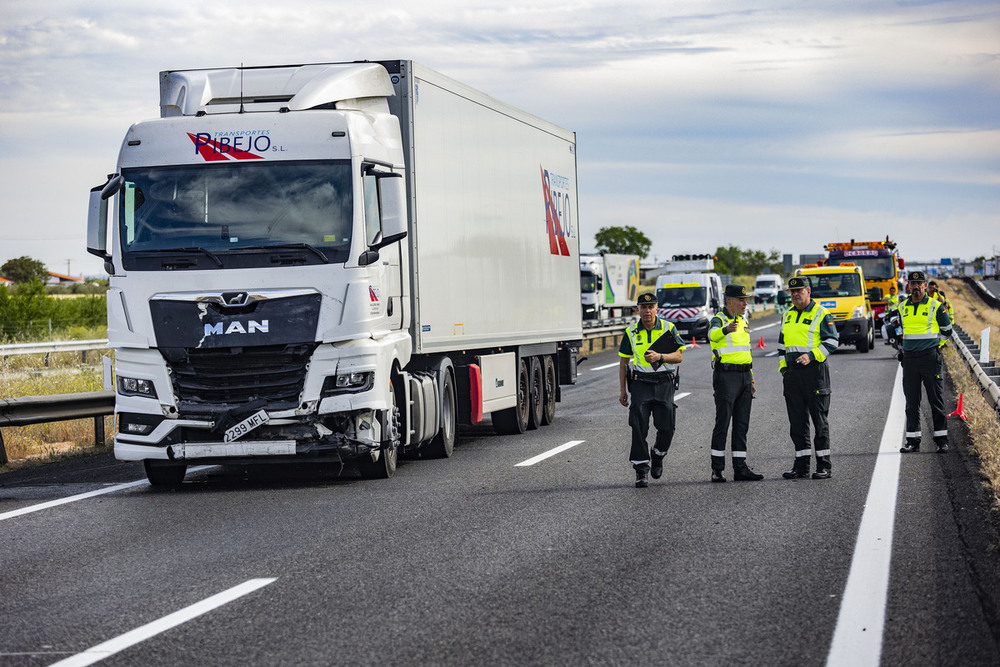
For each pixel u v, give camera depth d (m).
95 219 13.77
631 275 80.56
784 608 7.84
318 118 13.80
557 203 22.92
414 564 9.35
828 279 43.72
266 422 13.44
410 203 15.59
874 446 17.11
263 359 13.45
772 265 178.62
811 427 19.61
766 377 31.56
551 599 8.15
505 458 16.55
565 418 23.08
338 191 13.64
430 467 15.72
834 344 14.12
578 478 14.38
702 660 6.67
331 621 7.60
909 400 16.38
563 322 23.14
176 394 13.55
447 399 17.11
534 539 10.37
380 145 14.59
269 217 13.55
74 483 14.55
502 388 19.42
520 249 20.47
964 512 11.44
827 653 6.79
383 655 6.81
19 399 16.09
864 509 11.77
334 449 13.51
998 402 17.41
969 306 86.88
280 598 8.27
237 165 13.70
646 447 13.65
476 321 18.12
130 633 7.39
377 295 13.97
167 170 13.73
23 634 7.41
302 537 10.59
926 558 9.37
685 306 55.09
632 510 11.92
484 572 9.03
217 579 8.91
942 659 6.66
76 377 27.02
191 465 14.45
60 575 9.15
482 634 7.24
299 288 13.41
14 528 11.27
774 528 10.80
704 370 34.97
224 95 14.53
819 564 9.20
